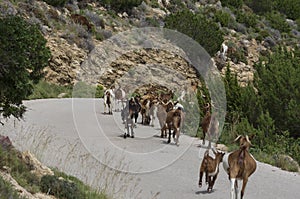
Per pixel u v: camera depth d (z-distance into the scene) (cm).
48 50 1302
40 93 3553
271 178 1515
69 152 1416
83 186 1156
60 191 1049
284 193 1343
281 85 2405
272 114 2373
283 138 2133
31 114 2352
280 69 2552
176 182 1357
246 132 2139
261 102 2409
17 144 1434
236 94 2478
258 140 2117
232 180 1124
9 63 1150
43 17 4400
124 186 1245
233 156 1141
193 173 1474
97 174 1290
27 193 969
